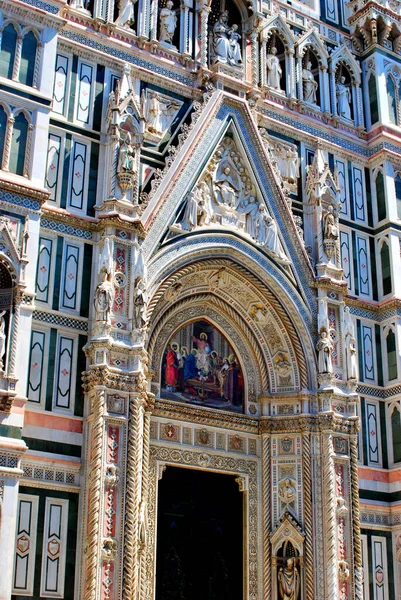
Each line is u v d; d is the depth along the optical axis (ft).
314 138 121.80
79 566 85.35
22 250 86.79
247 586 101.24
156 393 101.24
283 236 111.55
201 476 102.94
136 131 101.40
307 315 109.81
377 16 131.44
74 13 105.09
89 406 90.07
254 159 112.47
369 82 130.72
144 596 89.71
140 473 89.86
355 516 103.60
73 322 92.99
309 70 126.31
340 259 117.39
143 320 93.81
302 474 103.76
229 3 122.01
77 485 87.92
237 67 116.67
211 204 107.76
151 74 109.09
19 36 95.25
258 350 110.11
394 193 124.26
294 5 129.08
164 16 114.32
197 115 109.70
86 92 102.78
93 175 99.66
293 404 107.34
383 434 114.42
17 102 92.43
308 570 99.81
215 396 107.04
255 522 104.22
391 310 117.91
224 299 109.70
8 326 84.48
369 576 106.32
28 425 87.04
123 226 96.32
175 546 98.63
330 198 116.98
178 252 101.65
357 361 114.73
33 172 90.89
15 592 81.61
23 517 84.23
